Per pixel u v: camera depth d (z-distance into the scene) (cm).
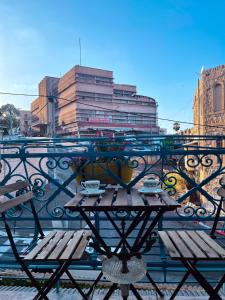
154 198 196
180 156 268
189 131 3170
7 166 272
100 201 188
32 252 182
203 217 258
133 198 199
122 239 192
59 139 296
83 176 272
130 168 276
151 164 271
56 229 255
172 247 184
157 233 223
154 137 292
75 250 184
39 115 7769
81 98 6838
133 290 192
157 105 7938
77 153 271
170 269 230
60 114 7450
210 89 2266
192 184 266
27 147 281
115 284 186
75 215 267
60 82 7481
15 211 267
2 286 254
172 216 257
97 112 7081
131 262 198
